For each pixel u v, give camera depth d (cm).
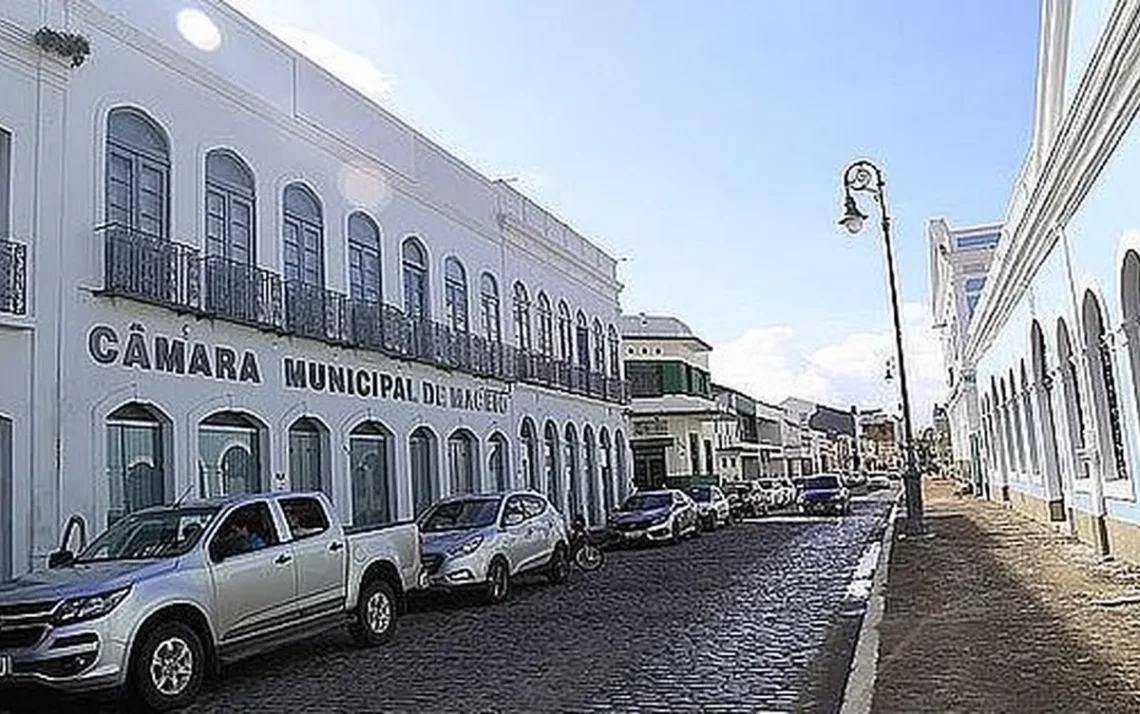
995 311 2920
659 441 5612
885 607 1322
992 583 1482
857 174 2583
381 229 2366
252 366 1859
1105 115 1263
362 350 2206
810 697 907
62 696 922
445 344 2553
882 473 11038
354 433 2184
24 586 976
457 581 1672
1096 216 1438
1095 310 1609
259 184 1944
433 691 1013
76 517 1465
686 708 884
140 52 1672
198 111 1797
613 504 3916
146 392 1609
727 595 1658
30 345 1423
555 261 3506
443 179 2711
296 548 1175
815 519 4056
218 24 1880
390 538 1370
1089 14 1303
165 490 1641
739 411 7250
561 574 1997
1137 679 838
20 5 1452
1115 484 1605
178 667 986
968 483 5153
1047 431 2352
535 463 3162
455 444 2653
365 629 1295
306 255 2095
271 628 1120
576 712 891
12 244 1402
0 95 1413
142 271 1597
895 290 2639
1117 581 1410
